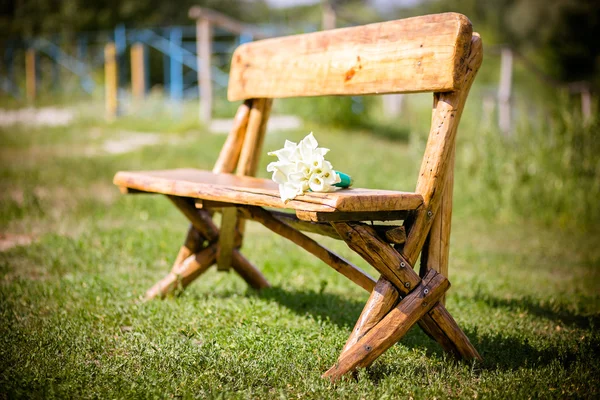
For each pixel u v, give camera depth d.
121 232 5.94
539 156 8.05
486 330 3.69
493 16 32.62
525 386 2.76
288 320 3.73
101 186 8.54
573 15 29.00
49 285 4.21
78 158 10.53
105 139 12.84
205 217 4.17
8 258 5.03
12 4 26.42
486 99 16.28
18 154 11.06
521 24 30.81
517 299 4.44
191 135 12.75
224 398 2.57
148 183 3.72
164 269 4.93
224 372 2.84
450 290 4.68
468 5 33.53
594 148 7.94
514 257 5.90
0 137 12.71
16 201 7.03
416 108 20.58
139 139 12.85
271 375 2.84
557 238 6.89
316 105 14.54
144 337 3.30
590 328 3.81
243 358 3.03
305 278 4.84
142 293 4.18
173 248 5.46
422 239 2.99
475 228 7.32
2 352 2.99
